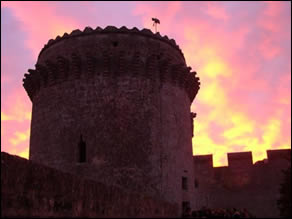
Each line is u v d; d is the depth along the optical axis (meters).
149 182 24.70
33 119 28.31
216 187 30.45
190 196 26.89
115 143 25.11
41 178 15.75
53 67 27.31
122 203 19.12
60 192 16.44
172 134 26.73
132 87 26.34
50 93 27.39
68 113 26.17
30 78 29.19
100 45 27.00
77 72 26.70
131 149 25.09
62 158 25.31
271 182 29.56
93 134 25.34
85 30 27.73
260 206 29.28
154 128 25.97
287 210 23.94
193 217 19.55
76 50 27.27
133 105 26.02
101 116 25.67
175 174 26.05
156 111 26.39
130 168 24.69
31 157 27.05
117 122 25.53
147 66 27.00
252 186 29.92
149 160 25.14
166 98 27.16
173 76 28.05
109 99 26.00
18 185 14.59
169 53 28.53
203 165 31.17
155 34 28.30
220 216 19.73
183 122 28.08
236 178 30.42
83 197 17.48
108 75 26.48
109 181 24.34
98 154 24.89
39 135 27.02
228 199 29.95
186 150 27.75
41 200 15.39
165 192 24.95
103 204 18.34
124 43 27.09
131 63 26.62
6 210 13.67
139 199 20.06
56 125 26.31
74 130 25.67
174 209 23.67
